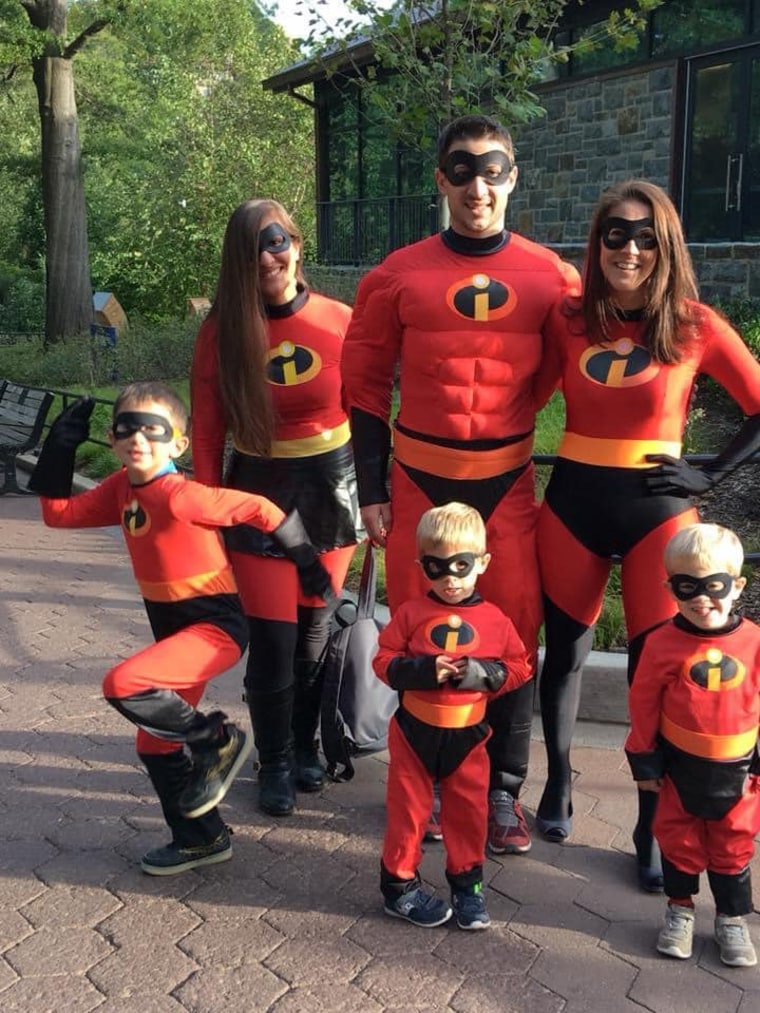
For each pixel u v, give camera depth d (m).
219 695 5.18
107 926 3.30
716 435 7.89
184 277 25.75
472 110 8.25
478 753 3.26
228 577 3.55
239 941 3.22
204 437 3.94
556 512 3.53
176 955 3.16
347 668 4.01
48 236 20.53
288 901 3.44
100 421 11.35
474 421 3.43
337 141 19.78
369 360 3.61
